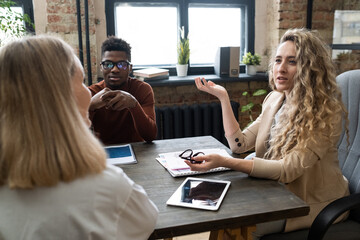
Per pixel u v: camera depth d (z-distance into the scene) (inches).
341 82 60.4
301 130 51.4
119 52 78.1
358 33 115.6
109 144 76.1
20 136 24.2
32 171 23.8
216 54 127.2
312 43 54.2
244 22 135.9
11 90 24.4
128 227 28.1
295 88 54.4
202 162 52.9
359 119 57.6
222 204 43.3
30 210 24.2
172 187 48.8
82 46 113.1
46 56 25.7
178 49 122.8
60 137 25.0
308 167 51.2
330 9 127.0
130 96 68.8
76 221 24.5
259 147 63.3
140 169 56.4
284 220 51.7
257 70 138.8
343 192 55.3
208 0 128.5
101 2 118.9
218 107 123.6
